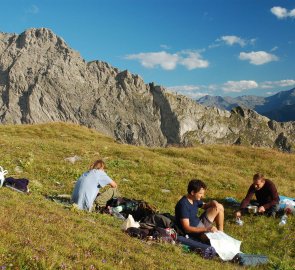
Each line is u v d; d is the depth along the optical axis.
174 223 13.48
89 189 15.66
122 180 23.52
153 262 9.55
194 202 13.66
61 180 21.72
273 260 12.86
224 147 42.44
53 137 43.53
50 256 8.05
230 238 12.67
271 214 18.42
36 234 9.37
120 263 8.81
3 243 8.16
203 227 13.20
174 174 26.23
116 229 12.52
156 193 21.45
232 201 21.19
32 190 17.95
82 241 9.73
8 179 16.11
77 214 13.59
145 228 12.77
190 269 9.51
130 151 33.47
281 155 40.06
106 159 29.27
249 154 39.53
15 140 33.22
